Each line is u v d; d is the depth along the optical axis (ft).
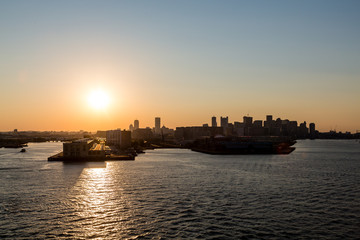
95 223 220.43
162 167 561.02
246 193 318.45
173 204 271.49
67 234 199.72
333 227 212.84
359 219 230.68
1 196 303.27
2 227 212.02
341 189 344.49
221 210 252.21
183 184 370.94
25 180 402.93
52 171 499.92
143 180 401.70
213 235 197.16
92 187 351.05
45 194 312.50
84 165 599.16
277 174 467.11
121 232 203.21
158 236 196.03
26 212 246.47
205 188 344.90
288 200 288.51
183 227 211.82
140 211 249.55
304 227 212.43
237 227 211.61
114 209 255.09
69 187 351.67
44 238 192.85
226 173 474.49
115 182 385.29
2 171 500.74
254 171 502.38
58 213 244.22
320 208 260.83
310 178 426.92
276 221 224.74
